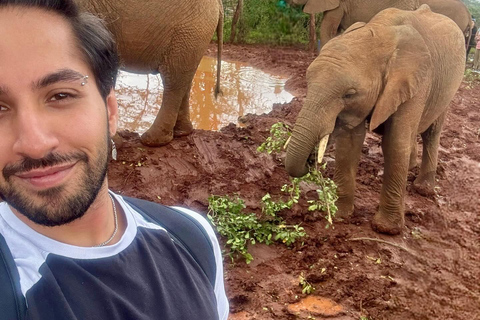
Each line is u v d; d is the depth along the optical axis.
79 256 1.38
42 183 1.27
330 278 4.60
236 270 4.64
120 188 5.77
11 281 1.25
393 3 11.71
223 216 5.20
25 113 1.24
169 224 1.67
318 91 4.67
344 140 5.32
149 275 1.49
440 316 4.27
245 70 13.31
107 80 1.44
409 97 4.85
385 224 5.35
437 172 7.14
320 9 12.17
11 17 1.23
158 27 6.03
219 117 8.95
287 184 6.25
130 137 7.04
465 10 13.25
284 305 4.20
